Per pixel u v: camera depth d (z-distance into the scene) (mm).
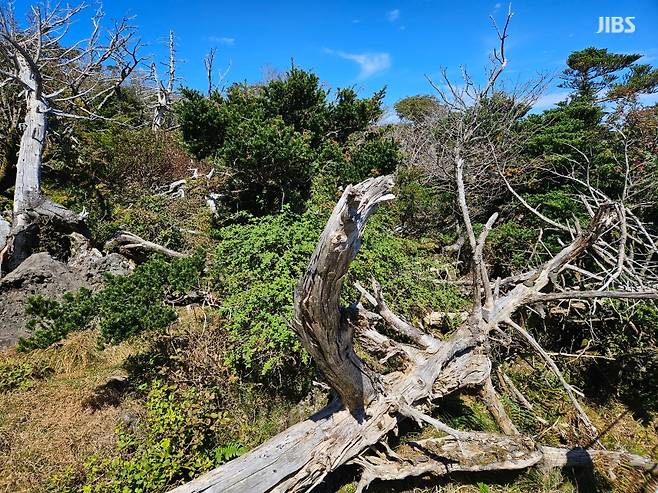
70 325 4230
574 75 15180
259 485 3090
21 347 4270
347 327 2949
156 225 9484
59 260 8133
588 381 5652
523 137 10023
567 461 3852
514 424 4648
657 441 4703
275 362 4477
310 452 3270
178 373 4324
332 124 11883
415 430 4242
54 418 4348
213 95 12172
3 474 3590
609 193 8039
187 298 5746
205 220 10508
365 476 3467
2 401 4598
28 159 9359
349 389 3232
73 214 8695
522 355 5863
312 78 10891
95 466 3369
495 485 3744
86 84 17203
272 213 9086
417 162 11727
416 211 9711
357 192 2113
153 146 13484
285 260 4891
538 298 4469
